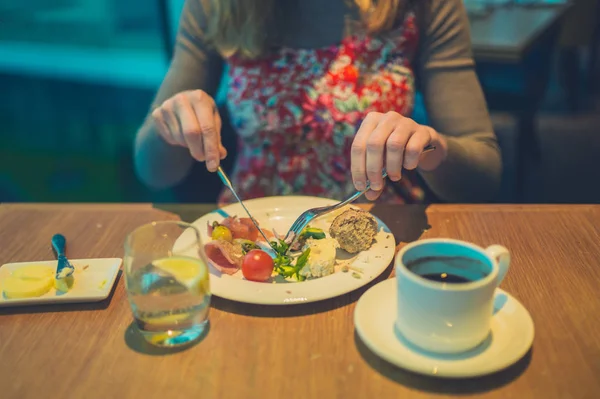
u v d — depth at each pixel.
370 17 1.34
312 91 1.39
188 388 0.68
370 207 1.14
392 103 1.40
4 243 1.03
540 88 2.78
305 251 0.90
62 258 0.93
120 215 1.13
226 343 0.76
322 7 1.37
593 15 3.10
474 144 1.34
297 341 0.76
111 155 2.95
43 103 3.44
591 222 1.06
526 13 2.76
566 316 0.80
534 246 0.98
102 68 3.65
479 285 0.66
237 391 0.68
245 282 0.84
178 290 0.73
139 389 0.69
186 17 1.49
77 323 0.81
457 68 1.41
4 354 0.75
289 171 1.45
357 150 0.96
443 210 1.12
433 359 0.69
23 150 3.05
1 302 0.83
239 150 1.58
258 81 1.42
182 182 1.94
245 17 1.36
